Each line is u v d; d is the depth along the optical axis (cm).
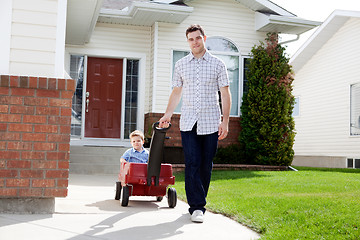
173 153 1019
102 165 917
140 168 457
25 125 379
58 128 385
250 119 1123
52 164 382
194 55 404
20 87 379
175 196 461
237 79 1183
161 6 1023
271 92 1099
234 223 378
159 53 1130
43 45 410
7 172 374
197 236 322
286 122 1104
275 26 1145
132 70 1167
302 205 444
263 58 1126
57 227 330
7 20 404
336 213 402
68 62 1123
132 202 496
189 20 1157
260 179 747
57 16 414
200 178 402
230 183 694
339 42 1560
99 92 1141
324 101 1639
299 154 1788
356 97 1478
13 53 404
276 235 318
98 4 836
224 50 1178
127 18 1088
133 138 510
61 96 388
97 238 299
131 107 1157
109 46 1140
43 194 379
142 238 307
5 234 298
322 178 774
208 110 394
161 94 1123
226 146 1139
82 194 545
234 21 1184
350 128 1496
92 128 1130
